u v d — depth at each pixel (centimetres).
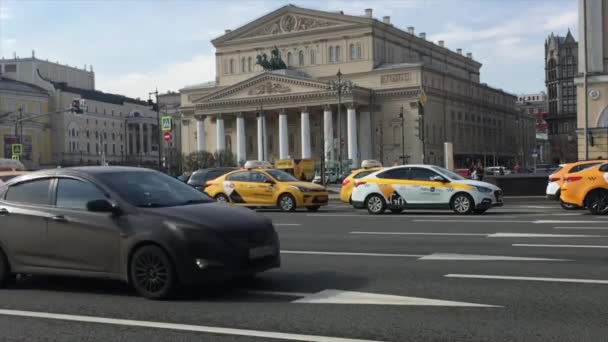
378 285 931
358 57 9769
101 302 863
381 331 683
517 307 772
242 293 897
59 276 982
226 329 708
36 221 950
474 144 11062
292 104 9438
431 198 2216
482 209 2197
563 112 13462
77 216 921
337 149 8969
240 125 9962
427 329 686
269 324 725
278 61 9950
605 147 4000
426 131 9219
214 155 8812
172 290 854
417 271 1038
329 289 912
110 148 12000
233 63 10838
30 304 863
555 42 13688
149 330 713
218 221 867
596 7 4072
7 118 9375
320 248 1359
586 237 1427
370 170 2664
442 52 11875
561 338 639
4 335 709
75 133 10988
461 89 10700
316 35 10081
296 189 2525
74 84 12838
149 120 12938
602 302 788
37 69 10900
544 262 1093
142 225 870
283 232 1717
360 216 2208
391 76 9400
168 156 6138
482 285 909
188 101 11081
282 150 9600
